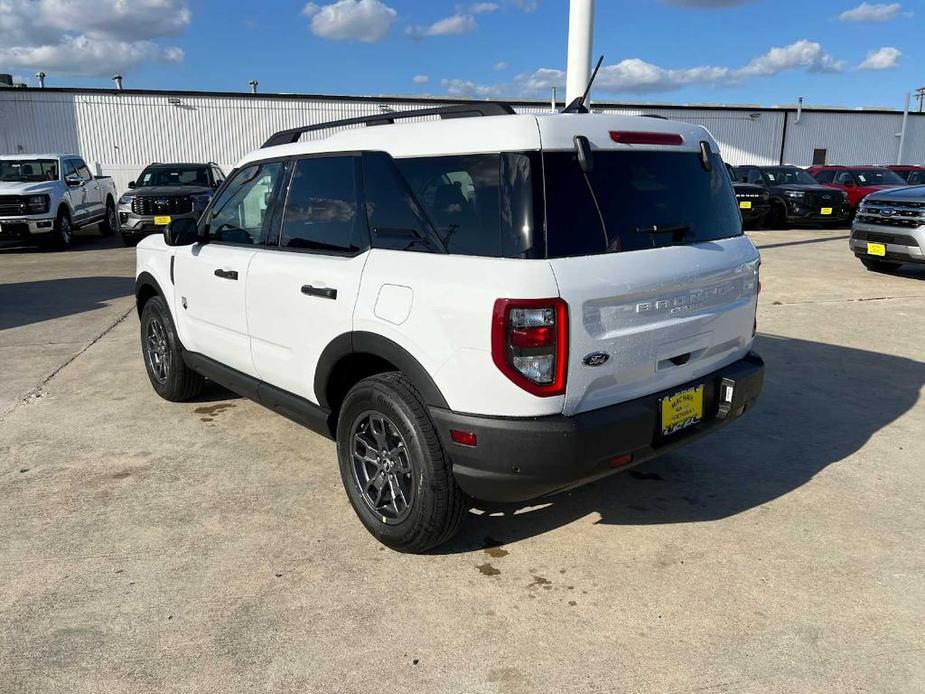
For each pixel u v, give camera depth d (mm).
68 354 6480
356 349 3113
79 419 4836
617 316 2725
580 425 2645
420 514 2945
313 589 2900
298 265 3457
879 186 18922
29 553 3166
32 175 14805
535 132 2650
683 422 3061
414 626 2668
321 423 3514
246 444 4406
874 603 2801
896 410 4938
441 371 2748
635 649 2537
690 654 2508
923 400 5129
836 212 17578
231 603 2805
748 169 19484
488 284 2586
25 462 4137
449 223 2818
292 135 4055
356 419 3201
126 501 3658
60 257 13406
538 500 3689
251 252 3869
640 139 2969
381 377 3072
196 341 4520
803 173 19328
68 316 8086
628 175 2906
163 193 14234
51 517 3488
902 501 3646
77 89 25141
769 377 5668
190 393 5059
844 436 4492
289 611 2756
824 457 4188
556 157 2686
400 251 2990
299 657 2498
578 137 2734
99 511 3549
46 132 25250
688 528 3395
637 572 3027
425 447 2869
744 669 2430
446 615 2736
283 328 3590
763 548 3213
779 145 33000
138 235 14477
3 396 5312
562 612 2752
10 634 2619
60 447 4355
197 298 4379
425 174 2947
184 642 2576
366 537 3309
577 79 8266
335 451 4309
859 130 33875
